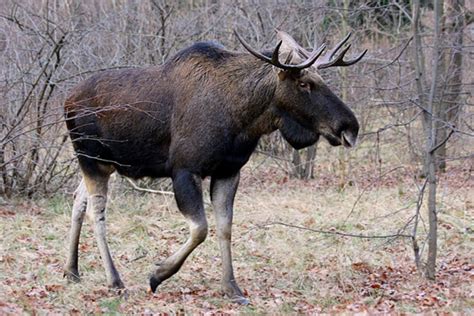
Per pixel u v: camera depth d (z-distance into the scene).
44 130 18.25
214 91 11.19
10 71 18.53
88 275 12.47
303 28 22.00
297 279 12.41
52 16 20.72
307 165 23.27
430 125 12.21
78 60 18.80
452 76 17.73
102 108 11.82
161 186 19.38
